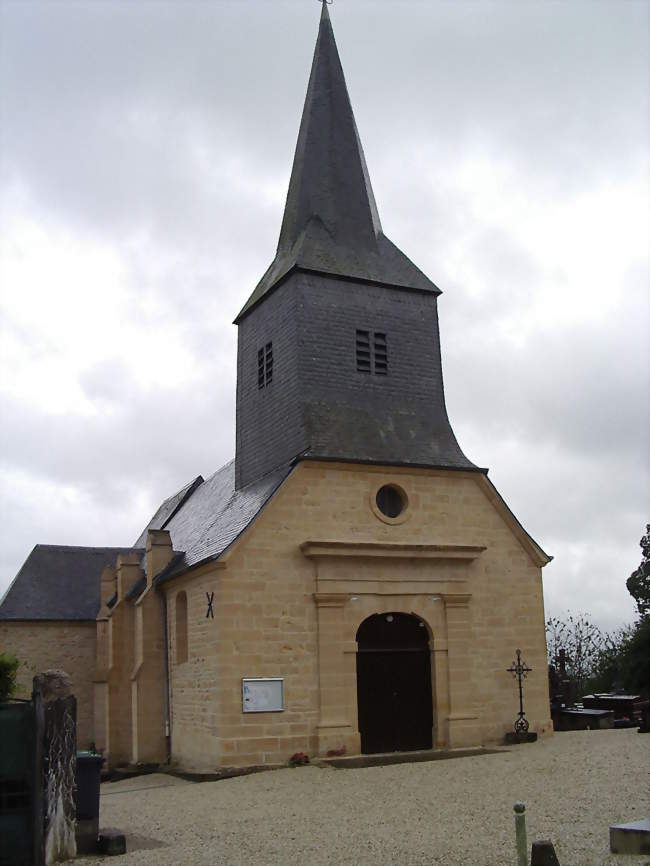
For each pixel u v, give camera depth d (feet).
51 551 116.98
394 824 43.04
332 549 72.02
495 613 78.48
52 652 108.47
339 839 40.40
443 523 78.23
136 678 81.61
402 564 75.20
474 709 75.51
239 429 89.92
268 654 69.72
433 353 86.84
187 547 87.45
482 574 78.69
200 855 38.91
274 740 68.59
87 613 110.52
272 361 84.79
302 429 77.15
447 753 70.59
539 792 49.44
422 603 75.51
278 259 90.74
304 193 90.17
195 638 74.02
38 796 37.83
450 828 41.22
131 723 85.25
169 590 82.38
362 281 84.48
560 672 107.04
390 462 76.69
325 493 74.43
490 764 63.05
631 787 49.16
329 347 81.51
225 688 68.08
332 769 65.21
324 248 85.35
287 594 71.20
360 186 91.30
